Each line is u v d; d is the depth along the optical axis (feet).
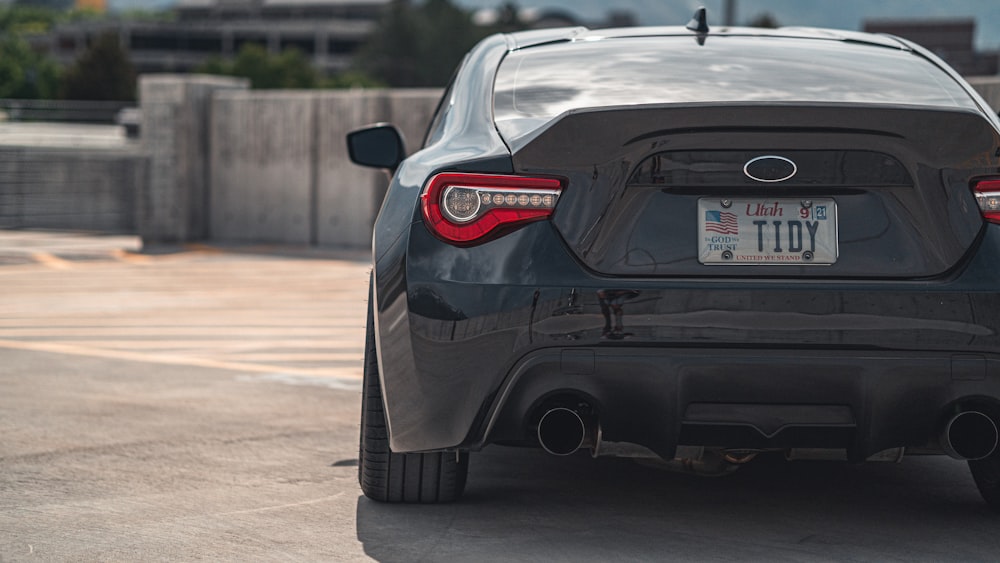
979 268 10.28
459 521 12.23
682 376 10.17
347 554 11.12
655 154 10.37
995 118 11.32
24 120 72.59
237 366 24.36
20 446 16.08
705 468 12.25
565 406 10.49
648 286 10.22
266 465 14.98
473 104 12.20
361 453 12.78
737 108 10.27
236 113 61.67
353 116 58.18
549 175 10.43
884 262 10.34
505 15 493.36
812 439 10.36
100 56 391.45
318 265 50.67
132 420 18.07
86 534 11.84
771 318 10.14
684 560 10.95
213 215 62.54
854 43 13.47
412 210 10.80
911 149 10.34
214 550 11.28
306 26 638.94
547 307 10.23
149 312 34.91
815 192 10.40
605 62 12.58
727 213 10.38
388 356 10.93
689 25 14.10
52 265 49.78
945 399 10.25
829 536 11.79
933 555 11.16
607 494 13.46
